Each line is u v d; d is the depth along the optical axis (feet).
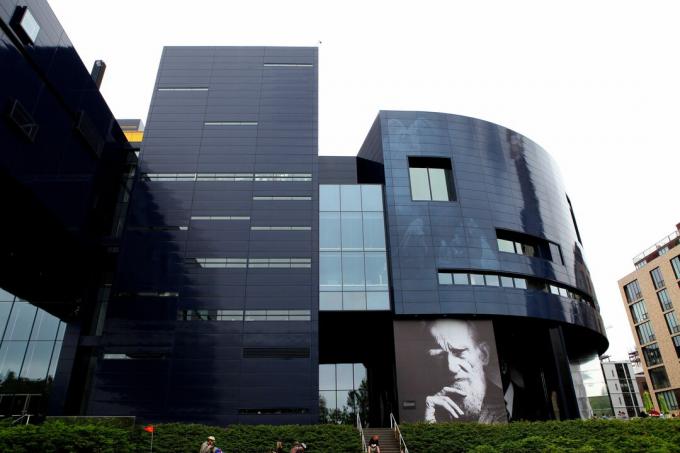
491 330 128.88
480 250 137.80
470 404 119.14
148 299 126.31
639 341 239.91
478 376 122.72
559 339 143.33
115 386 116.37
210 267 130.93
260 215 138.41
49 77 112.57
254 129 150.51
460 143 152.46
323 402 136.36
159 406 114.52
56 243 128.06
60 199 117.60
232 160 145.59
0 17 96.12
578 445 73.72
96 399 114.93
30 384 120.57
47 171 112.27
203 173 143.33
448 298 129.18
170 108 152.15
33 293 131.13
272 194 141.59
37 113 108.47
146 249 132.26
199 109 152.66
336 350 146.51
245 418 114.11
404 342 125.08
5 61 97.66
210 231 135.64
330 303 128.26
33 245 129.39
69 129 122.21
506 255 139.95
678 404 211.41
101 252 138.31
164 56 160.45
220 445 90.68
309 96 156.66
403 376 121.08
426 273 131.85
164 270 130.00
